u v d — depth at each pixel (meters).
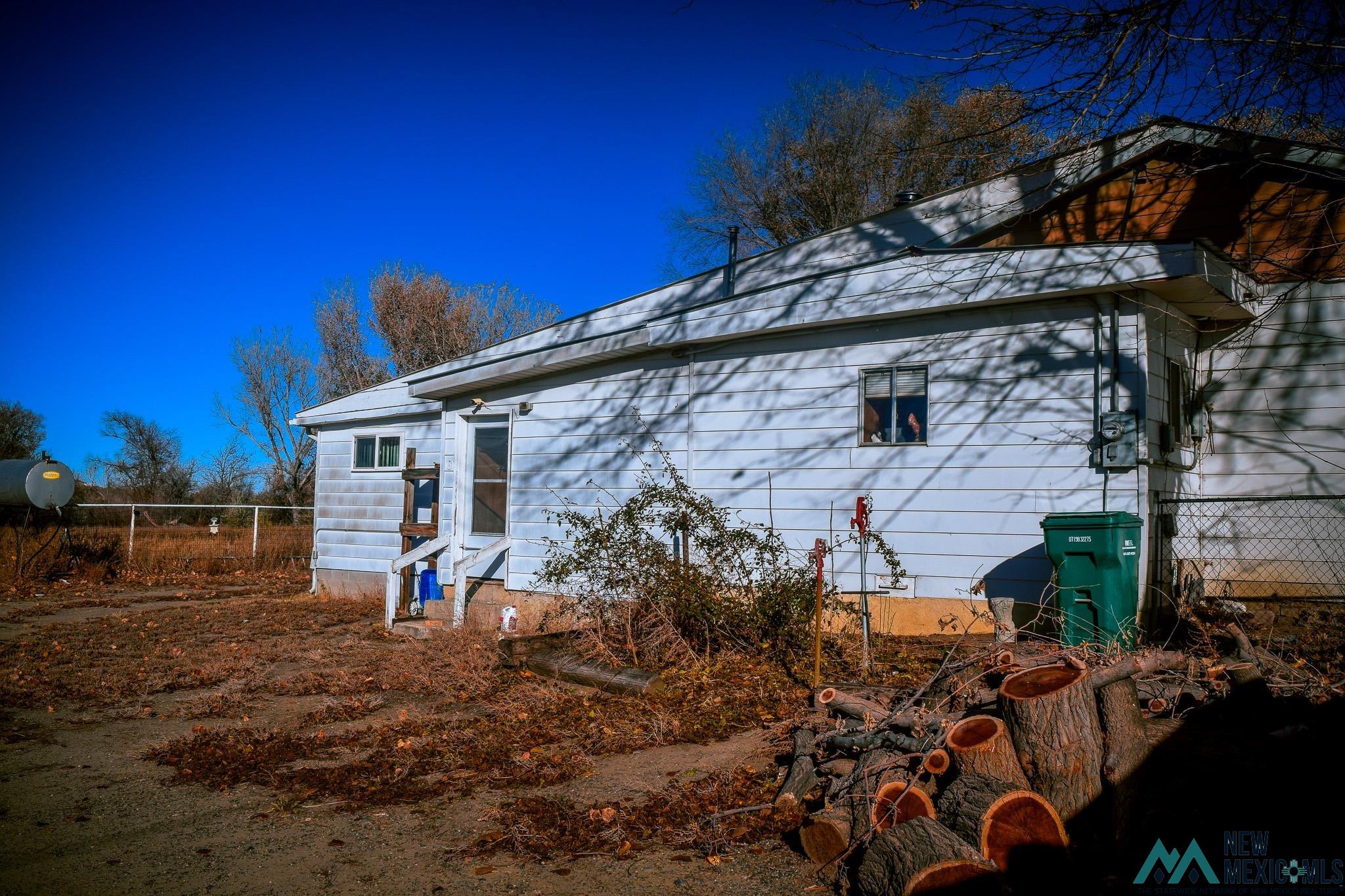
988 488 8.45
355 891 4.12
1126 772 4.09
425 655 9.35
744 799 4.98
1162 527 8.16
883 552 8.43
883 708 5.46
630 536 9.23
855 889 3.91
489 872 4.29
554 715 6.93
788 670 7.63
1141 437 7.70
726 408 10.10
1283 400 8.99
